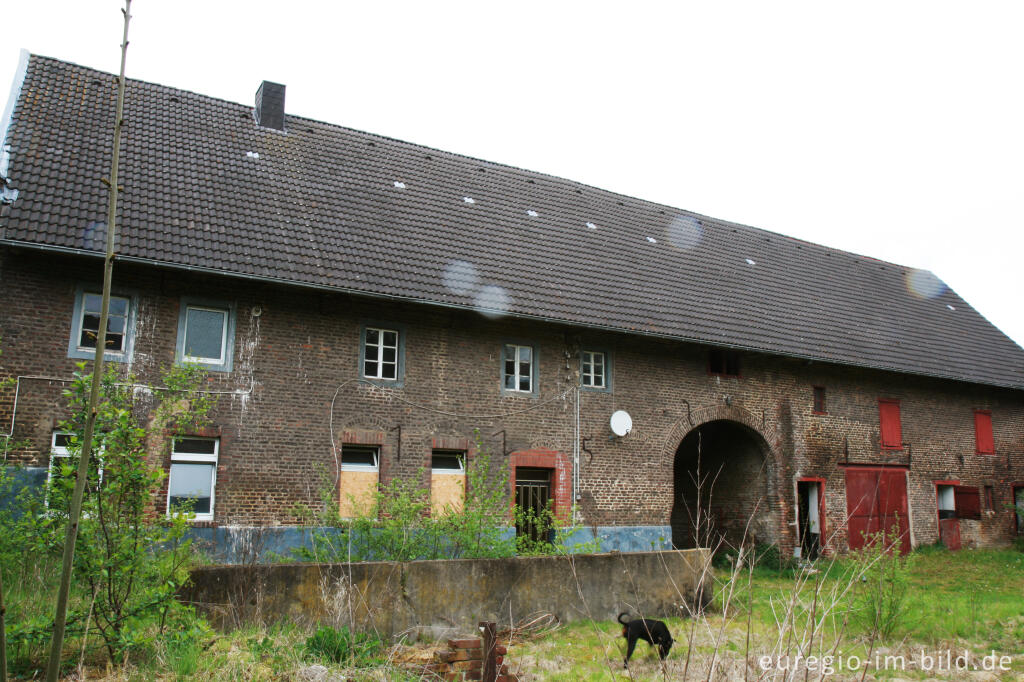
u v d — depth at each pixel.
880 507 20.98
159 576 7.38
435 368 15.22
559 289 16.94
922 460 22.12
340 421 14.11
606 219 21.38
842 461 20.44
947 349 23.58
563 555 10.95
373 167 18.53
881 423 21.50
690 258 21.44
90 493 6.90
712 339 17.66
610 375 17.12
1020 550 22.64
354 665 7.46
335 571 9.13
